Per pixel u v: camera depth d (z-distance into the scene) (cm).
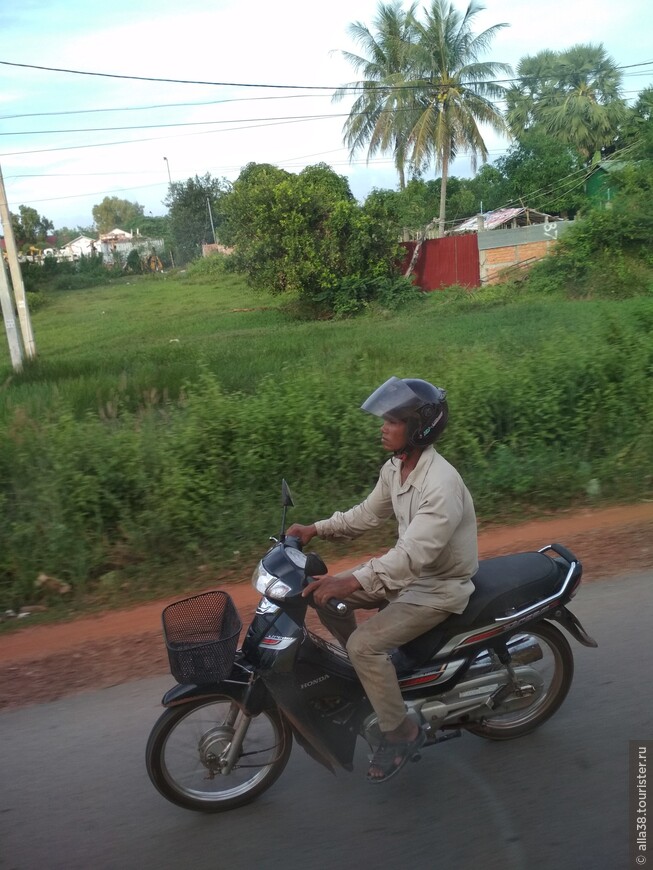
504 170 3931
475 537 306
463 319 2097
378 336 1791
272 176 2948
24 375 1556
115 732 371
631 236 2486
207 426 732
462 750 339
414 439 291
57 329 3130
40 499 630
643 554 556
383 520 330
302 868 274
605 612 462
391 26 3167
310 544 633
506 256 2864
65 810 315
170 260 6431
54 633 516
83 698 410
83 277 5309
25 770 344
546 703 347
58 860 286
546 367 842
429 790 313
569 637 431
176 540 630
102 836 298
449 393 804
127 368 1519
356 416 745
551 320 1769
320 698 301
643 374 857
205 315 3111
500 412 802
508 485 713
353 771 330
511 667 330
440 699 315
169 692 299
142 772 338
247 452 712
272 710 311
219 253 5134
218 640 280
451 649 309
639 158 2809
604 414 805
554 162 3694
